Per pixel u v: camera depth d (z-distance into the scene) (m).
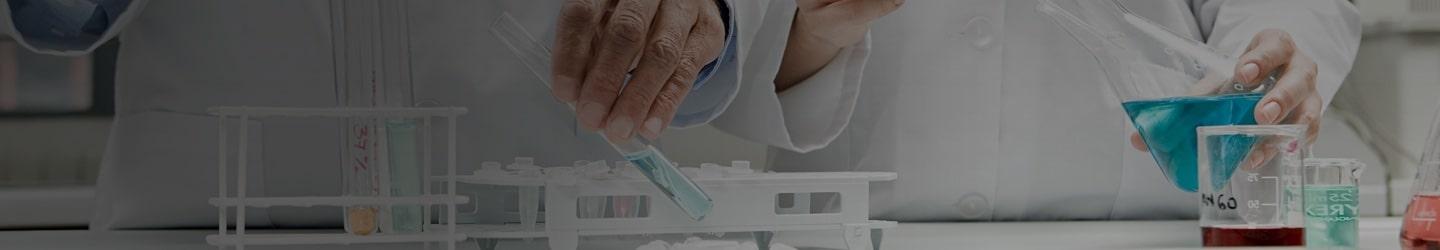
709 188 0.98
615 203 1.08
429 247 1.06
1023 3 1.61
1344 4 1.64
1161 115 1.15
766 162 1.58
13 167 1.66
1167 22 1.61
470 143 1.47
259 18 1.48
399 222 0.99
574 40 1.04
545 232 0.96
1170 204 1.69
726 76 1.28
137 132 1.48
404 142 0.98
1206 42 1.67
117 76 1.50
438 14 1.46
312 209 1.47
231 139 1.46
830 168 1.59
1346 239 1.15
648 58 1.03
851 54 1.46
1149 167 1.66
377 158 0.97
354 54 1.02
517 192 1.11
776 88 1.52
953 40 1.60
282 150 1.47
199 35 1.49
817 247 1.18
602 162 1.03
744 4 1.36
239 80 1.49
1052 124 1.64
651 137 1.02
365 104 1.01
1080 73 1.63
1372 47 1.82
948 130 1.60
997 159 1.63
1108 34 1.27
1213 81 1.25
